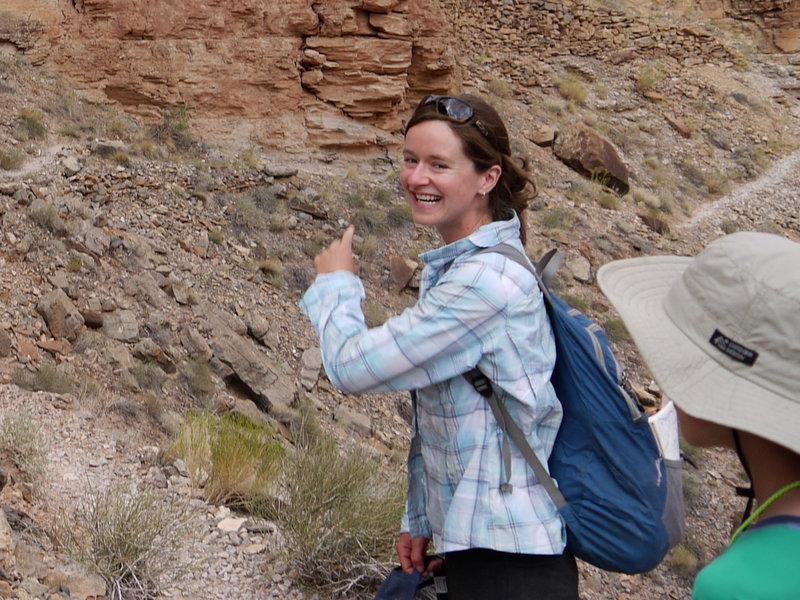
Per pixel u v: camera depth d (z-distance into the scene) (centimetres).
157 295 1170
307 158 1745
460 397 240
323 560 462
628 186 2241
